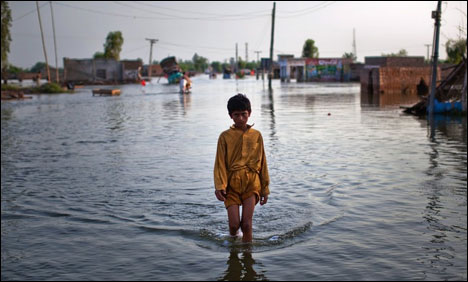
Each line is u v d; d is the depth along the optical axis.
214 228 5.62
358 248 4.86
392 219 5.81
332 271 4.31
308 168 9.06
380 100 30.31
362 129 15.31
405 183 7.73
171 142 13.10
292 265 4.47
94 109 27.17
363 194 7.06
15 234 5.72
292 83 67.75
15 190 8.09
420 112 21.03
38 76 62.94
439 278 4.13
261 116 20.00
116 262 4.69
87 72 76.69
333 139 13.03
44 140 14.51
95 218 6.27
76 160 10.81
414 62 48.97
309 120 18.22
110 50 92.81
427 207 6.32
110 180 8.59
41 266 4.66
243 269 4.41
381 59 49.31
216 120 18.92
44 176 9.19
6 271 4.57
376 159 9.95
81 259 4.81
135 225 5.88
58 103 34.31
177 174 8.84
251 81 82.38
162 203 6.85
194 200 6.95
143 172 9.16
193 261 4.64
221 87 56.31
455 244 4.93
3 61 58.53
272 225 5.65
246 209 5.05
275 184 7.79
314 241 5.09
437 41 19.78
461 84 21.00
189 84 43.19
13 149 12.80
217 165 5.06
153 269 4.48
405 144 12.04
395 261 4.52
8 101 38.81
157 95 41.34
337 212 6.14
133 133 15.44
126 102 32.81
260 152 5.16
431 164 9.34
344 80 72.25
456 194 6.97
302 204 6.55
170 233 5.52
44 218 6.38
